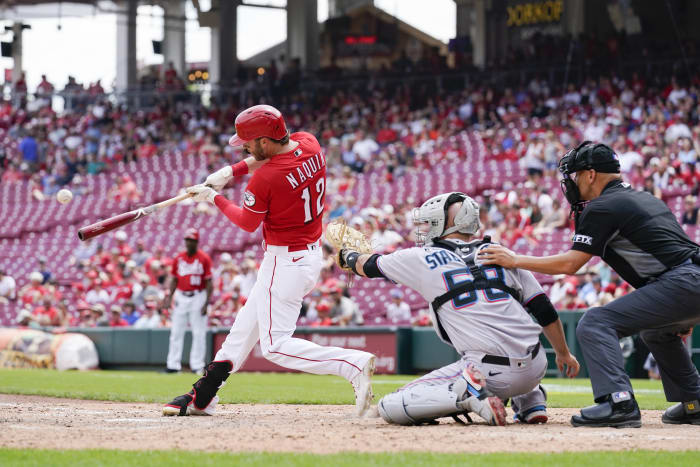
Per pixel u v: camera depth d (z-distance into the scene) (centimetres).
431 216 1792
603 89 8781
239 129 1858
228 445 1427
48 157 11181
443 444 1441
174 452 1315
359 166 8781
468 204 1783
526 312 1758
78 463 1209
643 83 8969
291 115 10800
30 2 12388
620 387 1716
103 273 7431
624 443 1470
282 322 1903
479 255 1747
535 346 1730
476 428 1691
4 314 7506
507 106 9325
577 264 1742
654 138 7375
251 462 1215
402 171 8375
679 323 1752
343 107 10538
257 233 8000
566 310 4547
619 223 1730
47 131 11512
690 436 1597
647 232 1728
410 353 5006
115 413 2133
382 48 14825
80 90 12288
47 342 5744
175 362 4950
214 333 5509
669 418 1902
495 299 1720
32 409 2280
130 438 1524
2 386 3566
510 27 12506
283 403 2656
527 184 6775
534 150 7519
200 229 8556
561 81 9725
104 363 5800
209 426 1766
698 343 4378
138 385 3684
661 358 1870
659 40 10675
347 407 2462
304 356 1881
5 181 10750
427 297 1769
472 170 8212
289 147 1880
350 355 1877
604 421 1712
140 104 12206
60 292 7450
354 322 5584
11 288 7756
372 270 1808
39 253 8825
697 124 7731
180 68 12988
